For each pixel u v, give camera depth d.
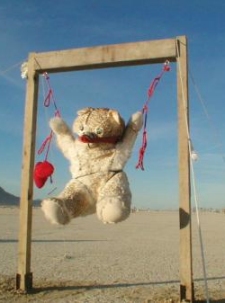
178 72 2.03
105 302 2.03
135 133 1.94
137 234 5.95
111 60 2.11
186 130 1.99
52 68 2.21
